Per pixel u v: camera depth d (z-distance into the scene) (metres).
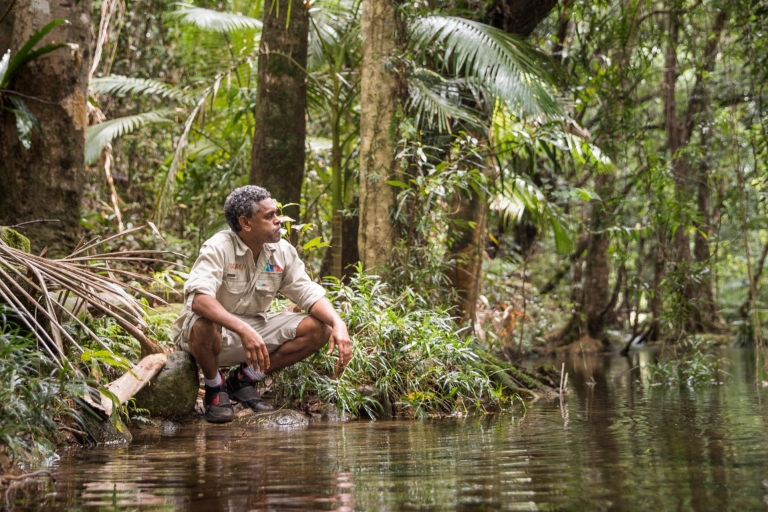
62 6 5.90
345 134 9.13
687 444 3.26
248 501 2.32
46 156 5.79
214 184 9.45
